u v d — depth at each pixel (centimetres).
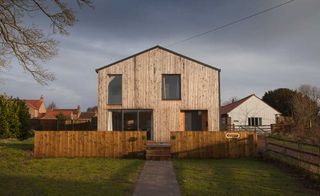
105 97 2964
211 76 3003
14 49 1995
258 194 1234
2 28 1931
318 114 4981
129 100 2972
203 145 2317
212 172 1692
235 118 6053
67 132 2331
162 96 2983
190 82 2995
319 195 1225
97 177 1520
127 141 2319
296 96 5209
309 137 3131
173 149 2309
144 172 1677
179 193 1244
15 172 1641
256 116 6084
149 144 2459
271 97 7112
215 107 2983
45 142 2320
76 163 1969
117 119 2973
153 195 1212
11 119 3309
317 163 1498
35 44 2019
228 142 2327
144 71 2992
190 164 1984
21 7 1886
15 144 2733
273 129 4384
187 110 2994
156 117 2970
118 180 1460
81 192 1223
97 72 2978
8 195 1172
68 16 1967
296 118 4547
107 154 2319
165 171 1714
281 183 1432
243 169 1795
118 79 2994
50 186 1318
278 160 2011
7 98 3391
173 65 2998
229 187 1345
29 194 1188
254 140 2334
